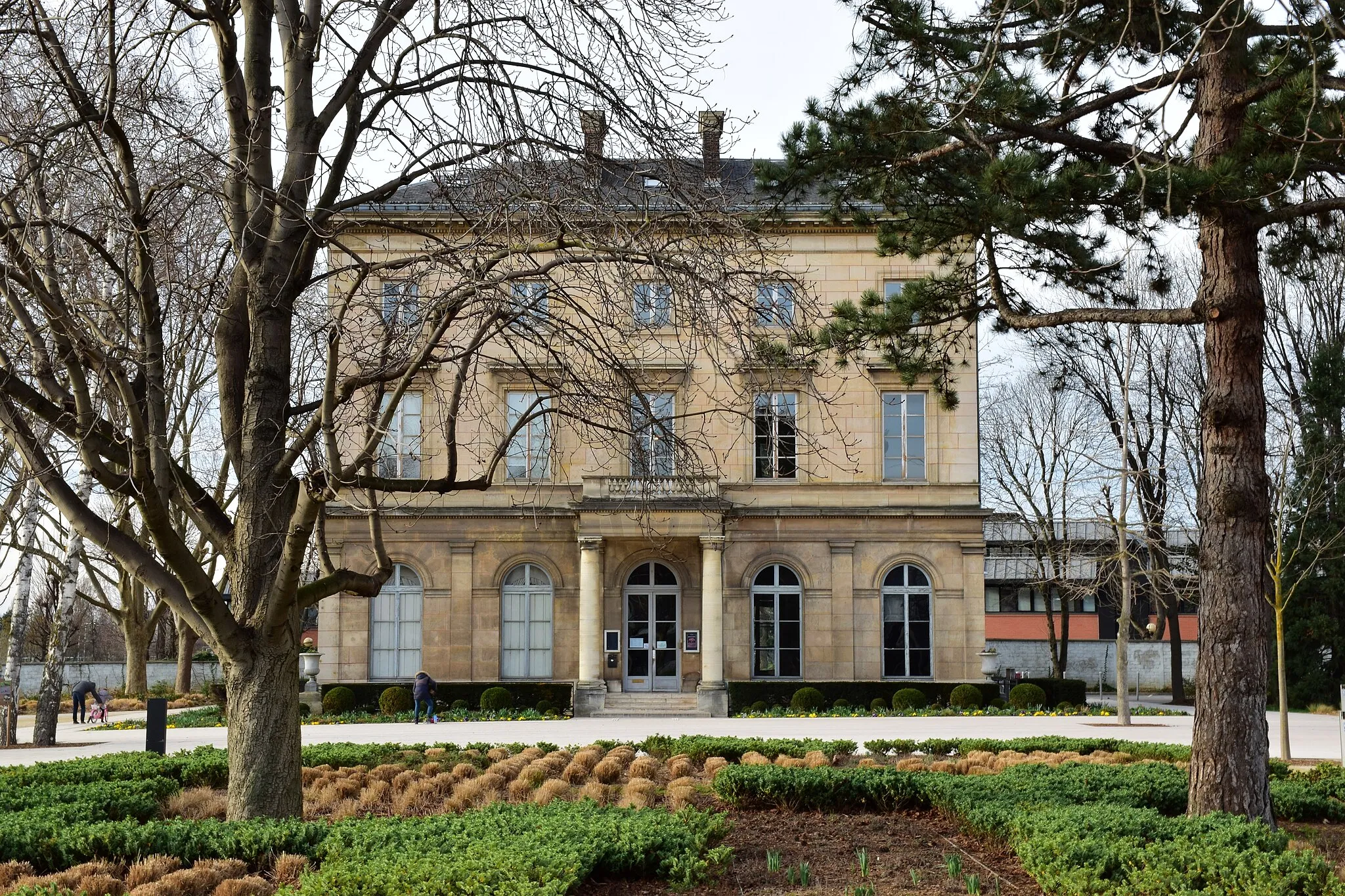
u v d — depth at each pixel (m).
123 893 9.22
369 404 12.03
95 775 16.19
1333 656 45.25
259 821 10.89
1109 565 42.34
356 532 39.00
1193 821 11.02
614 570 39.25
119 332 12.59
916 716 35.56
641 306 12.33
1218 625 12.08
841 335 15.85
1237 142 11.82
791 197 17.44
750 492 39.12
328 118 12.51
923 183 14.70
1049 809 11.96
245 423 12.03
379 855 9.62
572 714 36.72
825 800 14.41
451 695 37.75
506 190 11.70
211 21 12.24
